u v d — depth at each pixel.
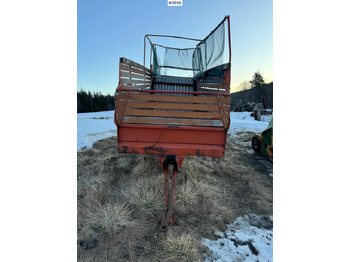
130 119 2.59
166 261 2.24
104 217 2.89
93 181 4.06
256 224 3.05
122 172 4.52
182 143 2.68
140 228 2.75
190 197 3.47
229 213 3.23
